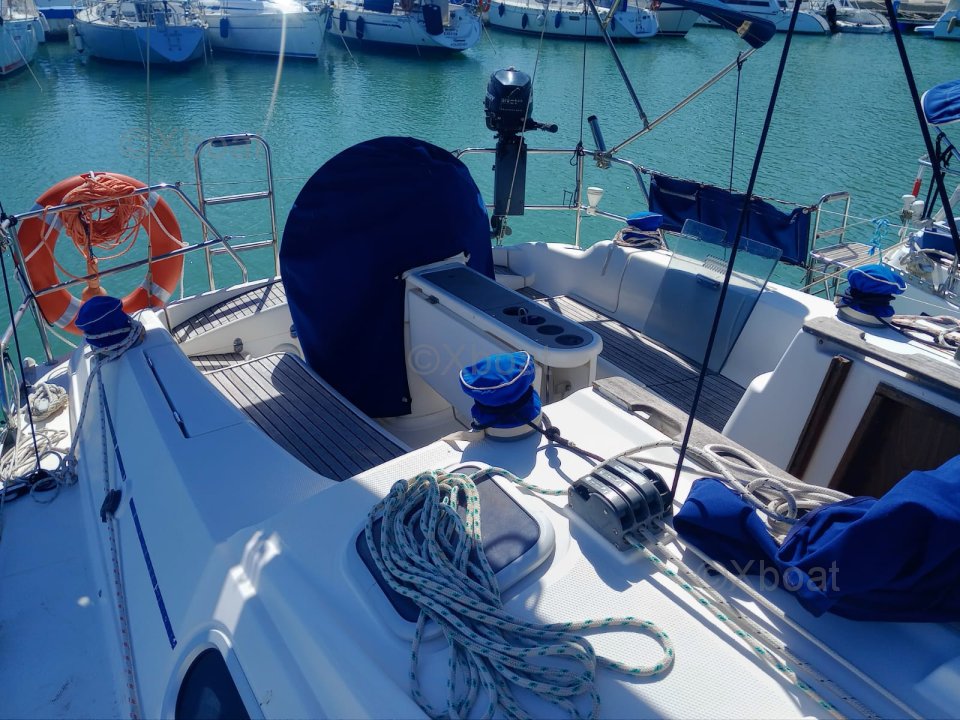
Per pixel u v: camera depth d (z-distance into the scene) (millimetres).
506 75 4715
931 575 1402
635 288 4445
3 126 11406
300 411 3170
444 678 1402
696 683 1393
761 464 1944
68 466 2977
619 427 2201
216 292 4164
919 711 1316
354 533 1736
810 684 1380
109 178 4352
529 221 9898
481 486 1860
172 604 1977
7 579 2521
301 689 1483
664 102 15461
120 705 2096
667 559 1665
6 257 7848
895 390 2398
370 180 3186
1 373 3395
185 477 2268
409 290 3248
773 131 13883
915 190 7055
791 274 8484
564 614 1542
